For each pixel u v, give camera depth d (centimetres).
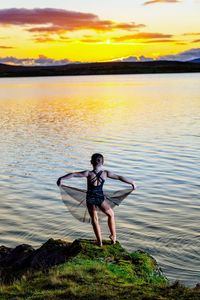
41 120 6556
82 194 1188
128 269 1153
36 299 974
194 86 15562
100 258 1191
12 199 2514
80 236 1925
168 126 5472
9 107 9019
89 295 981
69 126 5794
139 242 1809
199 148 3938
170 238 1838
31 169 3306
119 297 971
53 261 1239
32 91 15312
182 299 959
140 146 4141
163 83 18750
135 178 2922
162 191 2583
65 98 11475
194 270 1530
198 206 2284
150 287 1044
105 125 5794
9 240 1880
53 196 2561
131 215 2158
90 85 18950
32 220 2136
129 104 9094
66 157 3738
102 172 1172
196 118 6212
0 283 1180
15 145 4384
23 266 1309
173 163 3350
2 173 3197
